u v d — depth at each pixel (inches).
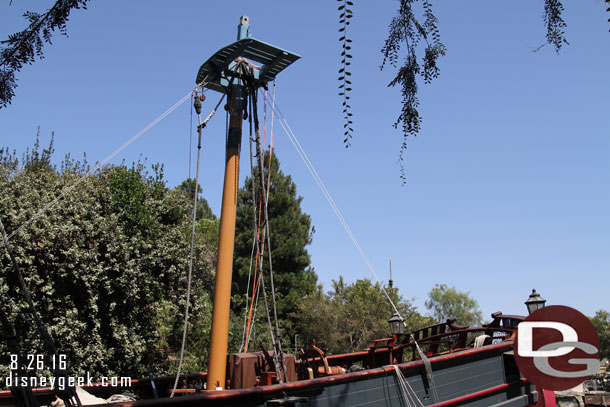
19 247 506.9
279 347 271.7
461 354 314.3
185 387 320.2
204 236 1154.7
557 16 145.4
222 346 277.6
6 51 152.2
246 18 315.6
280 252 1223.5
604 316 2057.1
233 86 311.1
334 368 328.5
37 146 836.0
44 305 518.9
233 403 213.0
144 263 614.5
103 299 574.6
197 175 303.4
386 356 403.9
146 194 699.4
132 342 588.7
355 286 1198.3
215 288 287.0
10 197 554.9
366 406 262.5
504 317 369.4
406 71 163.3
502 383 340.5
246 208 1279.5
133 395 295.7
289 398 227.9
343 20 154.4
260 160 302.4
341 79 158.6
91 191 650.2
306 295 1167.0
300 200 1371.8
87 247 573.6
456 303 2249.0
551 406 354.9
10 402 279.1
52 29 149.4
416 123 164.9
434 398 295.6
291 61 311.3
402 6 161.2
